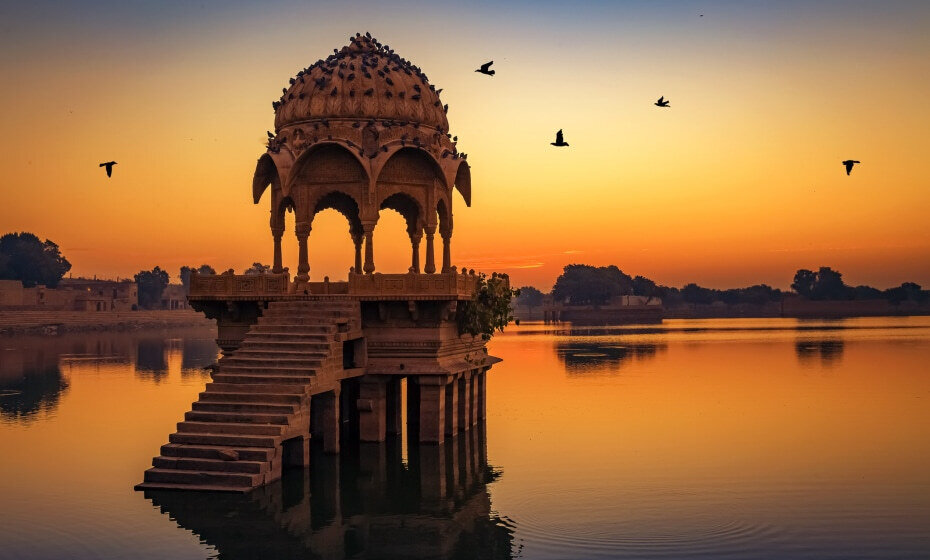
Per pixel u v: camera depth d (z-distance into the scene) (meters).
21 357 84.44
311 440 33.88
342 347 30.83
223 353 33.41
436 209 35.31
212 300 32.84
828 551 21.47
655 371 67.31
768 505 25.69
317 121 34.31
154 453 32.03
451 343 33.44
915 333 142.25
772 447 34.50
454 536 22.70
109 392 52.38
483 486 27.75
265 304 32.41
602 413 43.44
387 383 34.03
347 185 33.97
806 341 115.00
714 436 36.94
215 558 20.55
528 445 34.41
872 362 77.00
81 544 21.23
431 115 35.78
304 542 22.00
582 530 23.17
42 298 170.50
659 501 26.03
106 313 166.12
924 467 30.84
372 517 24.30
